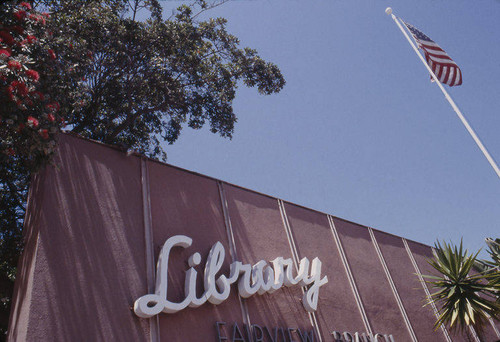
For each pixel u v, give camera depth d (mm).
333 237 16750
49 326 8289
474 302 14773
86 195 10367
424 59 14500
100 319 9023
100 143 11500
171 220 11812
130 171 11773
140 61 17406
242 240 13320
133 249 10500
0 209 12578
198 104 18547
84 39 15070
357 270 16562
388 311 16422
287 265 13664
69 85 11430
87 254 9602
